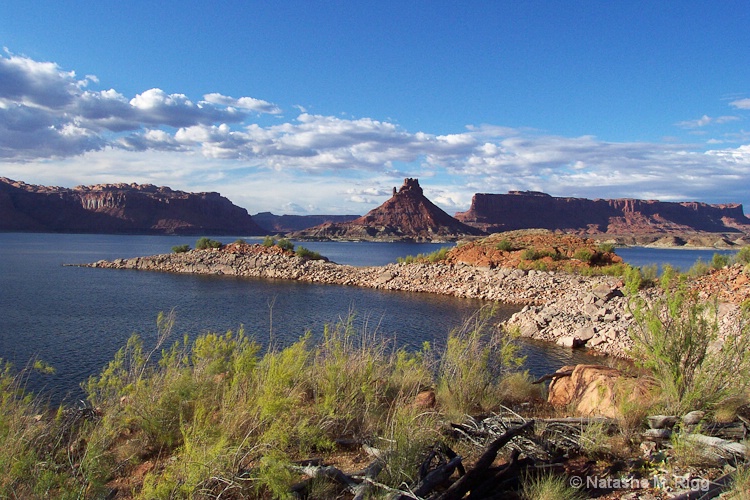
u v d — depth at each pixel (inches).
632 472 191.2
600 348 711.1
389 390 289.1
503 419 234.4
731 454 195.6
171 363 274.1
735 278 759.1
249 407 219.1
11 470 168.2
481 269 1605.6
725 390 233.6
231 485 166.2
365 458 205.3
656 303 276.8
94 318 971.9
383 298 1363.2
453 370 308.5
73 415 253.9
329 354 299.9
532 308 919.7
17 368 581.6
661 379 253.8
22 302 1186.6
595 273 1449.3
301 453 200.7
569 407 279.6
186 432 204.5
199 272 2085.4
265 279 1870.1
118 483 192.2
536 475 187.9
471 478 178.1
